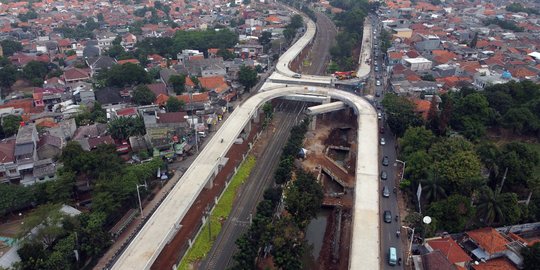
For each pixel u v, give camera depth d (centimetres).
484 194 11525
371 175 13338
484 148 13450
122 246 10988
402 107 17100
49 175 13438
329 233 12675
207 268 10819
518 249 10512
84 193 13150
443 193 12031
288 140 16688
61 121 16988
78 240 10562
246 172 15212
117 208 12069
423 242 10950
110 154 13575
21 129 14875
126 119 16212
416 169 12975
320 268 11344
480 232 11162
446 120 15438
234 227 12369
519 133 16925
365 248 10325
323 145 17762
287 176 13725
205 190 13962
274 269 10631
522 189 12950
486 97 17775
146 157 15038
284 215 12244
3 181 13262
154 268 10644
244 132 17988
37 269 9656
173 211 11506
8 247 11000
